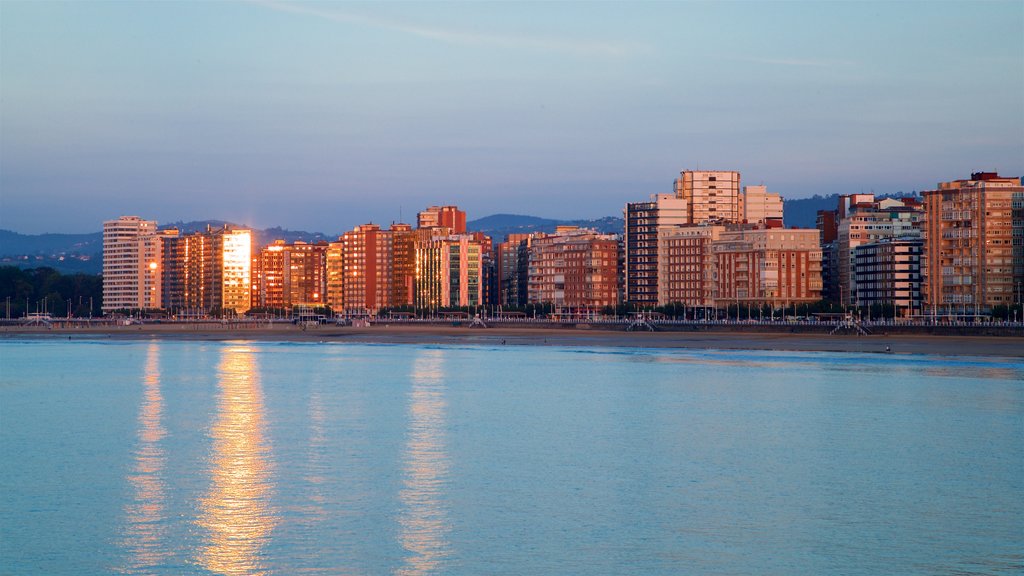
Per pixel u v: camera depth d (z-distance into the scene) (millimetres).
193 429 132000
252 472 103812
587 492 95312
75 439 124562
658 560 74938
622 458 111688
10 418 144000
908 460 110375
